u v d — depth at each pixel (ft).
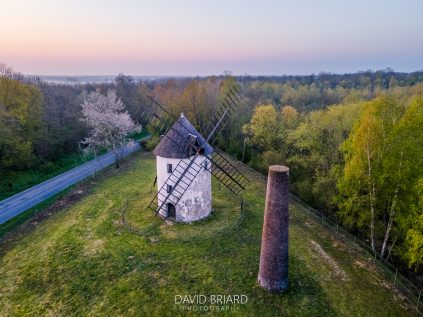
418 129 84.48
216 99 190.39
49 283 66.44
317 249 81.97
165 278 66.44
